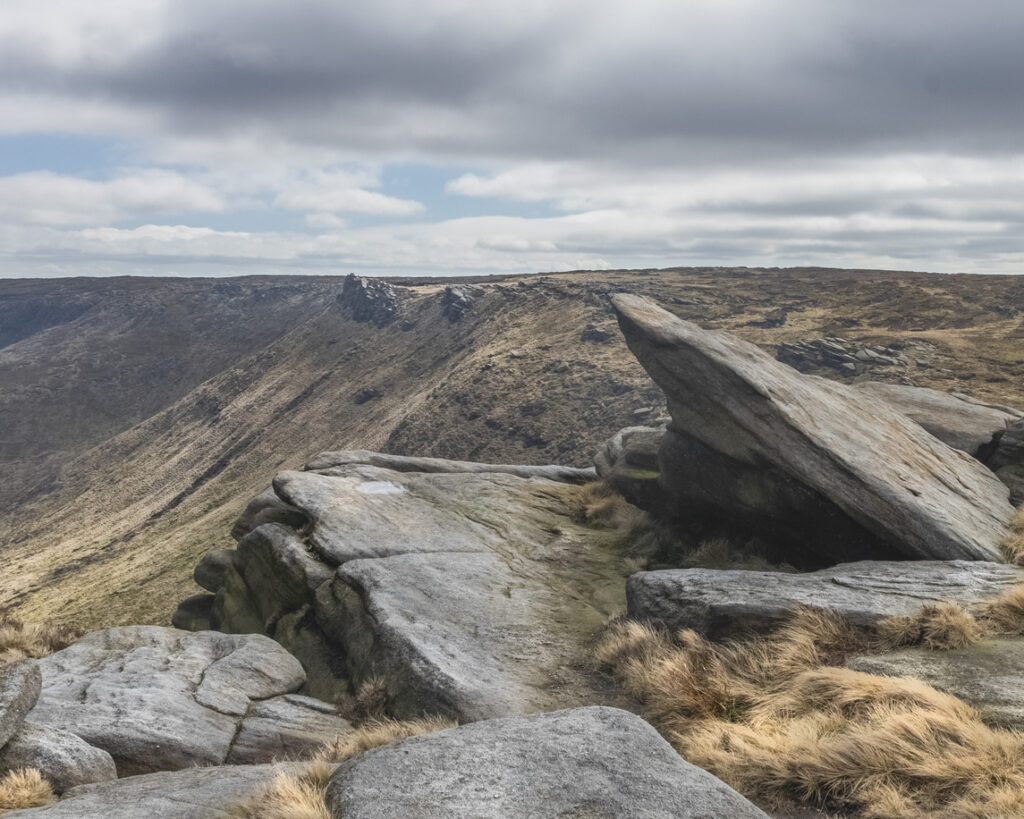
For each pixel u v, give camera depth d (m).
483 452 102.62
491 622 12.20
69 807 5.53
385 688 10.64
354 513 16.66
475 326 172.12
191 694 10.40
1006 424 17.45
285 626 14.27
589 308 142.75
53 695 9.73
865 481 11.91
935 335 88.31
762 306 125.25
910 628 8.05
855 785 5.18
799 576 10.52
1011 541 11.39
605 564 15.32
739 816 4.09
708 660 8.87
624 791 4.34
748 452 13.29
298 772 6.20
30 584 135.88
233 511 135.88
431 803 4.24
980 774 4.85
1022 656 7.02
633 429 20.75
